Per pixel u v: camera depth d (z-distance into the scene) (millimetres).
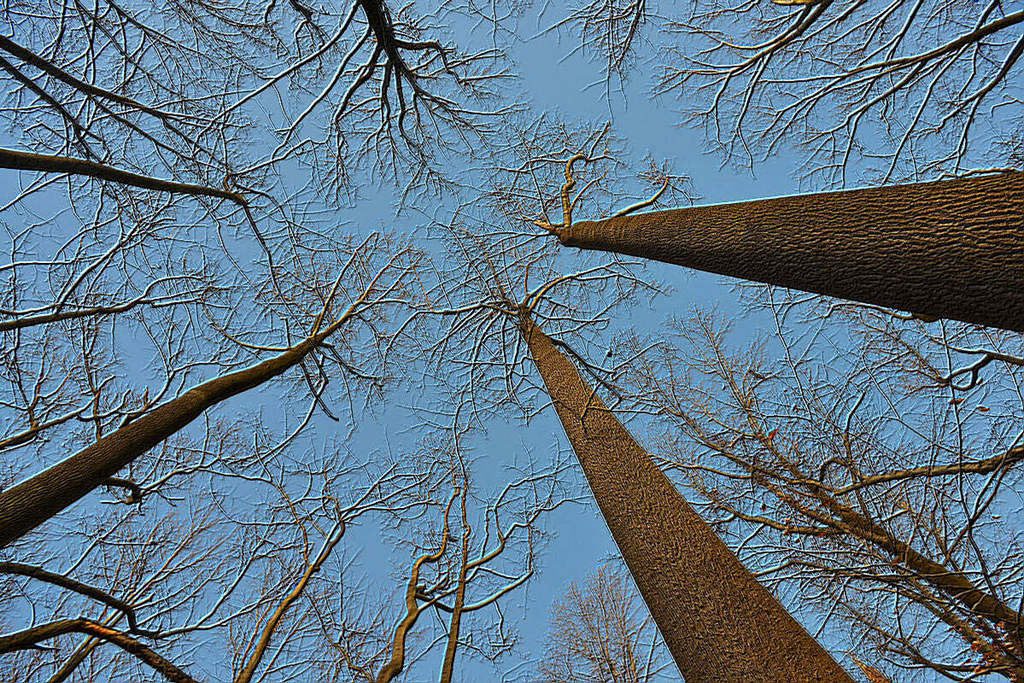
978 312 2148
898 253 2336
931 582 3062
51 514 3656
